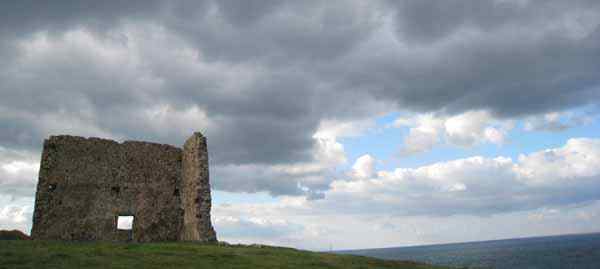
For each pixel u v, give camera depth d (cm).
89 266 2461
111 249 3089
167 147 4797
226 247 3669
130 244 3500
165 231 4509
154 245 3459
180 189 4738
